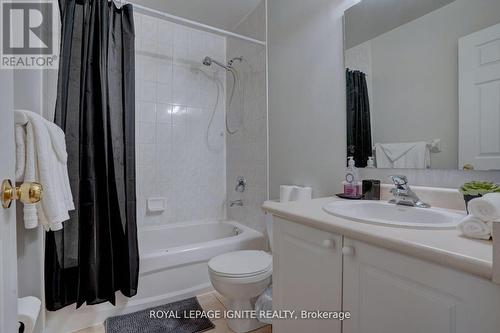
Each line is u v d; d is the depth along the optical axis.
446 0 1.04
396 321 0.68
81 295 1.46
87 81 1.51
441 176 1.06
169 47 2.42
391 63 1.23
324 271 0.89
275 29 1.98
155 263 1.74
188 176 2.53
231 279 1.38
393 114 1.23
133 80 1.70
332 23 1.51
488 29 0.93
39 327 1.23
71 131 1.45
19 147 1.01
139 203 2.29
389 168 1.24
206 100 2.63
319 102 1.59
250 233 2.15
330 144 1.52
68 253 1.41
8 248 0.50
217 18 2.38
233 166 2.59
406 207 1.05
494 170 0.91
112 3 1.65
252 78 2.27
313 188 1.63
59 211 1.10
